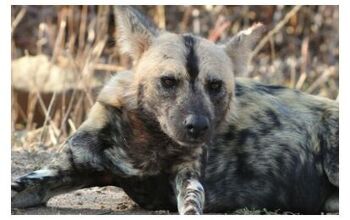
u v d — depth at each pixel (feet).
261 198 35.70
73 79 60.13
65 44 67.10
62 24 62.08
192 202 31.07
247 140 35.70
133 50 33.91
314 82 67.10
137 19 33.96
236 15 70.08
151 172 33.42
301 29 71.41
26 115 60.54
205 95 32.04
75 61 60.03
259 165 35.68
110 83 33.96
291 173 36.01
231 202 35.37
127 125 33.17
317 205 36.73
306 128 36.68
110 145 33.24
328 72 66.54
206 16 69.56
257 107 36.63
